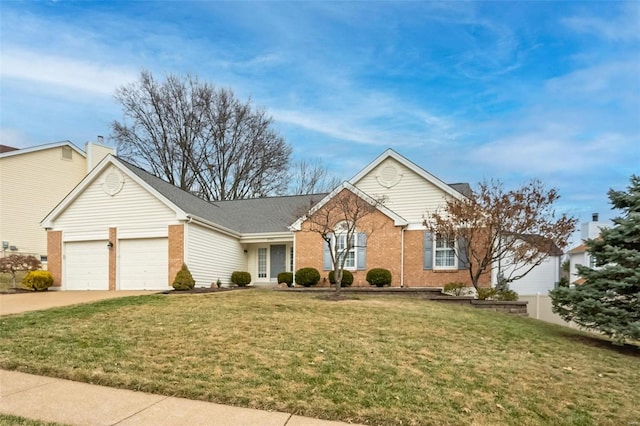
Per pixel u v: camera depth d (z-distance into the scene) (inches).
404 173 737.0
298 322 351.6
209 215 769.6
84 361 238.7
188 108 1381.6
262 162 1471.5
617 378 267.0
